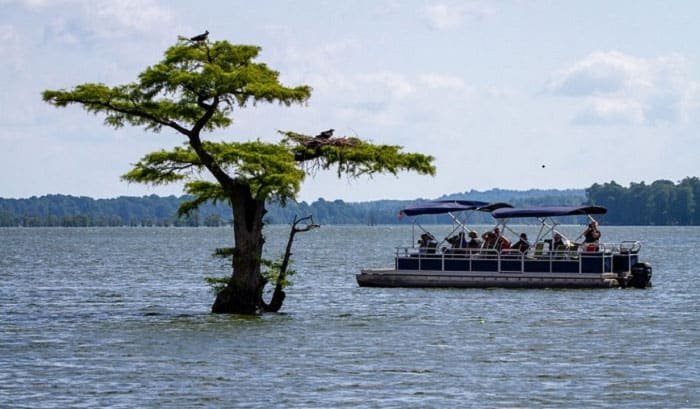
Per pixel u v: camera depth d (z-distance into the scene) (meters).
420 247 165.38
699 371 93.44
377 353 102.00
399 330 117.56
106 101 118.25
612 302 145.38
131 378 89.69
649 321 126.12
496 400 82.31
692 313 134.12
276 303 131.12
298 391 85.06
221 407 80.06
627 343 109.06
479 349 104.75
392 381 88.88
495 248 161.88
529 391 85.31
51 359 98.38
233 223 125.12
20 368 93.94
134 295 168.88
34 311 140.88
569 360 98.81
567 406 80.69
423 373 92.25
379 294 157.75
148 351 102.56
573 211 159.62
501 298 149.62
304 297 157.62
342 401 81.75
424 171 124.38
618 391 85.50
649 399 82.88
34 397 82.69
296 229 127.31
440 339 111.12
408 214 164.62
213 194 124.00
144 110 119.38
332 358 99.06
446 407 80.06
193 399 82.31
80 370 93.00
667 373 92.56
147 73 118.12
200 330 116.06
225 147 120.75
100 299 161.12
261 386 86.75
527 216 159.62
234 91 118.88
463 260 162.88
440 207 164.12
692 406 80.75
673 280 195.12
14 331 117.12
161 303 154.00
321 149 122.81
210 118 124.31
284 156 121.25
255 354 101.00
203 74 116.75
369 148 122.44
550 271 160.50
